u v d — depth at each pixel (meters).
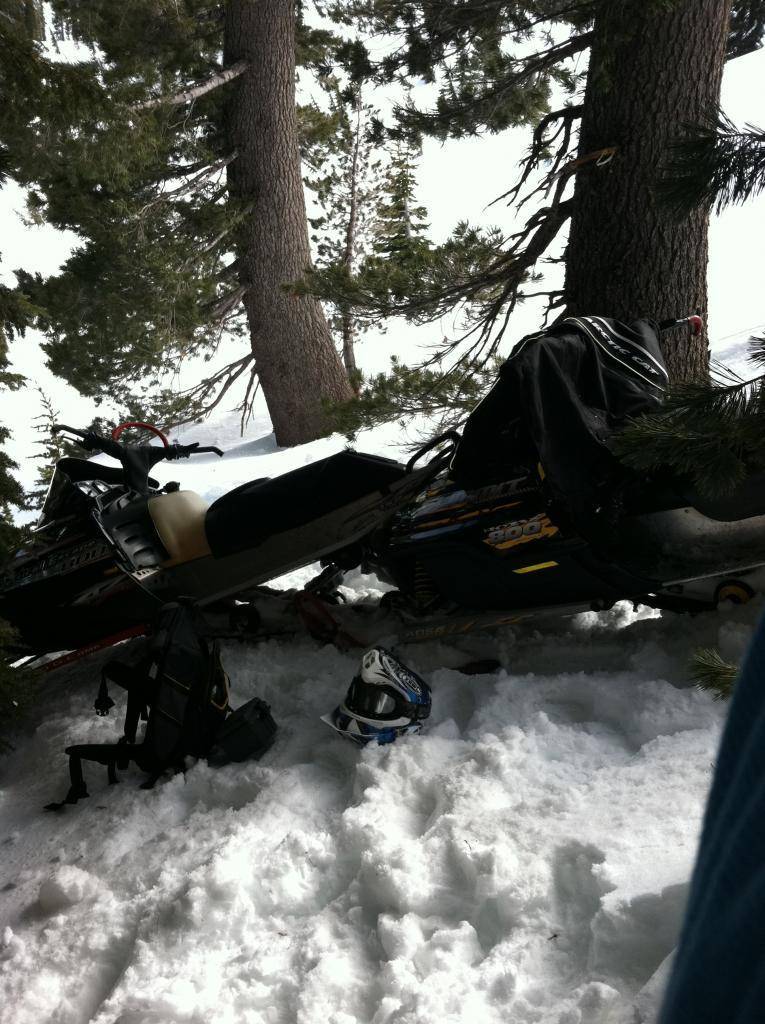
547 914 2.11
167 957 2.28
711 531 3.07
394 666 3.08
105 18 11.12
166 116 10.40
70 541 4.05
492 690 3.27
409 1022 1.87
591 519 3.11
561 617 3.84
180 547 3.89
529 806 2.50
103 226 10.52
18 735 3.80
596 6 5.16
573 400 3.07
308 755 3.16
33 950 2.41
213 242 11.29
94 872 2.70
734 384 2.32
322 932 2.26
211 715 3.17
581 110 5.48
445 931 2.12
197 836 2.75
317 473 3.74
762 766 0.25
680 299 4.83
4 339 3.79
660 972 1.77
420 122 7.01
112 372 11.37
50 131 8.12
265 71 11.51
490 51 6.79
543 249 5.61
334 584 4.01
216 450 4.20
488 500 3.34
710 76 4.61
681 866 2.07
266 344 12.23
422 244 5.97
